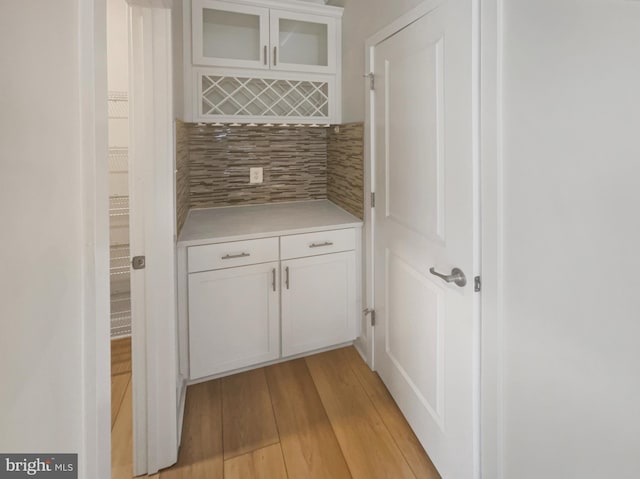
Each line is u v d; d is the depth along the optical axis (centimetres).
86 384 50
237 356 197
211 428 166
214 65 204
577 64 78
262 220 219
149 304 138
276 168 266
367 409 178
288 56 235
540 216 90
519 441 102
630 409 72
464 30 111
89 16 48
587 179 77
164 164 135
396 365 177
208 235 185
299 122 228
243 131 255
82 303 49
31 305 39
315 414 175
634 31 67
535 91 89
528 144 92
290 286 205
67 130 45
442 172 129
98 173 51
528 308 96
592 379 80
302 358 220
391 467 145
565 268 84
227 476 142
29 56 38
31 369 39
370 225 199
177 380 165
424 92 137
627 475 74
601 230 75
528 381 98
